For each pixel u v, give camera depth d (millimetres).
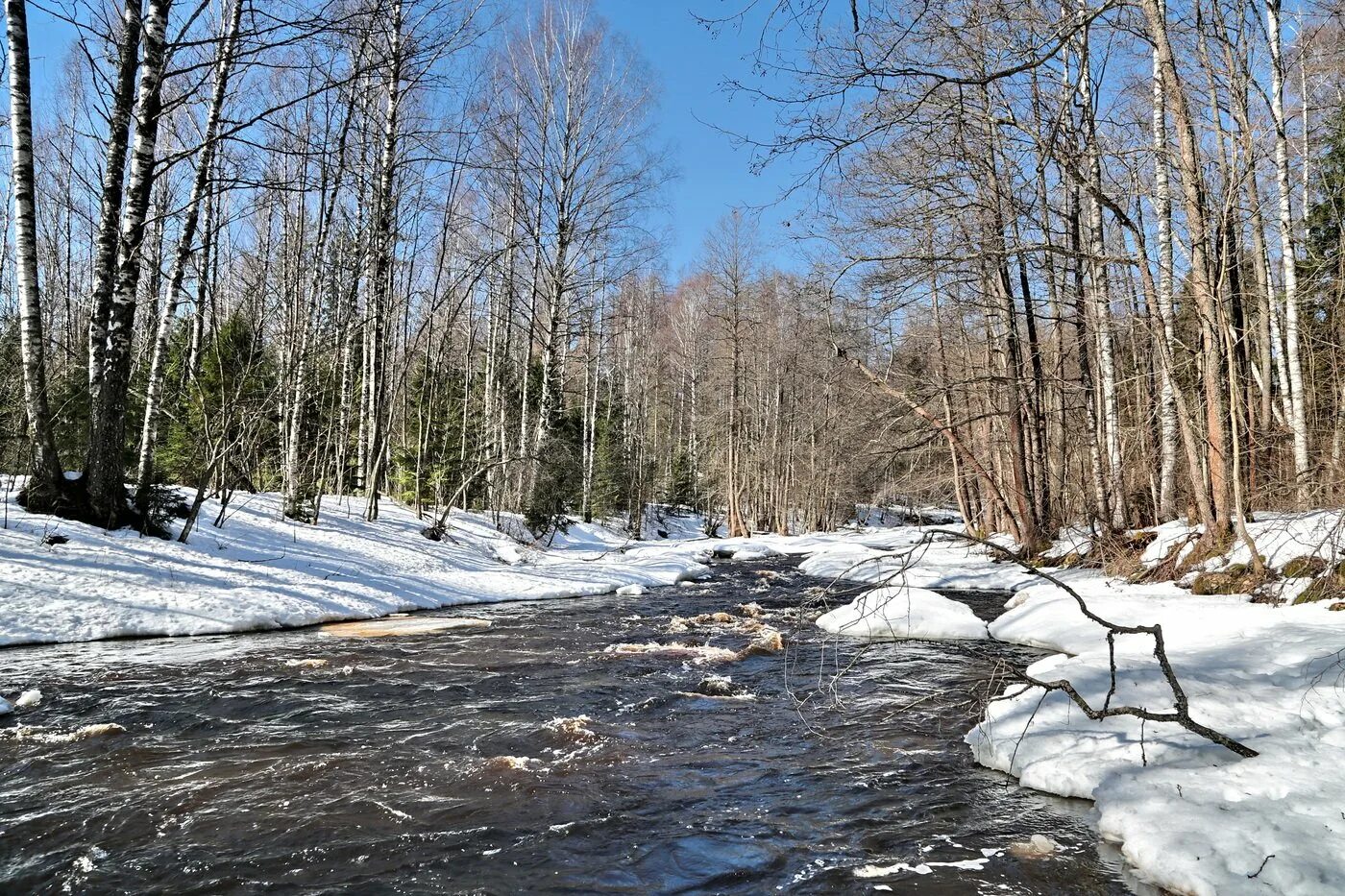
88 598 9484
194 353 18078
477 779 4891
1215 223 9930
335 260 20297
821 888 3535
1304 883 3092
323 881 3561
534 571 17156
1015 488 16953
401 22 17203
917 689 7305
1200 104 12344
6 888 3469
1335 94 13961
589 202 25344
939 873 3670
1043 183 12930
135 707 6379
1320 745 4398
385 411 24812
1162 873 3434
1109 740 4887
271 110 10781
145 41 11555
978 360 20641
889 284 11906
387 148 19203
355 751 5391
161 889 3469
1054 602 10430
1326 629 6535
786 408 38906
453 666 8234
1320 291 12422
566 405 36500
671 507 45312
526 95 24734
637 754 5438
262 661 8219
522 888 3516
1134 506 15500
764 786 4836
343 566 13664
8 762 5086
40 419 11086
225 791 4613
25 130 10711
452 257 27516
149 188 11836
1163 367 11125
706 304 38594
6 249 20172
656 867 3740
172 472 19469
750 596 14914
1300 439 11547
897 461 19375
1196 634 7371
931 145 12367
